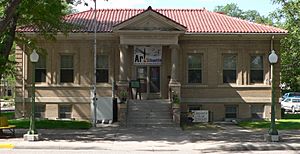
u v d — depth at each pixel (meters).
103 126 27.14
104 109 29.25
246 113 31.92
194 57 32.09
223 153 16.86
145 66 31.73
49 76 31.67
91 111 30.47
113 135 22.25
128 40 29.89
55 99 31.62
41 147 17.95
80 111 31.59
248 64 31.98
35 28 29.23
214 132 23.91
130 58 31.67
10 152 16.61
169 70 31.67
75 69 31.72
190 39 31.80
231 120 31.38
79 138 20.78
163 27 29.73
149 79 31.69
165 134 22.86
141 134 22.81
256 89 31.97
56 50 31.70
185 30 29.72
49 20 23.38
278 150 17.81
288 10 40.66
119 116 28.33
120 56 29.98
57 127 25.69
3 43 22.14
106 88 31.44
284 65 48.38
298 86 56.00
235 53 31.97
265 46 31.97
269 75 31.89
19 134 22.05
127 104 28.84
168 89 31.25
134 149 17.69
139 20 29.59
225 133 23.33
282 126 26.48
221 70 31.94
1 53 22.06
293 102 50.28
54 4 22.81
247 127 26.73
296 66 48.53
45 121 28.16
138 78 31.67
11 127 21.09
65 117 31.84
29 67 31.67
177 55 30.23
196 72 32.06
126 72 29.78
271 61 19.94
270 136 19.58
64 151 17.14
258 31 31.42
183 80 31.86
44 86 31.59
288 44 43.25
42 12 22.61
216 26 32.47
